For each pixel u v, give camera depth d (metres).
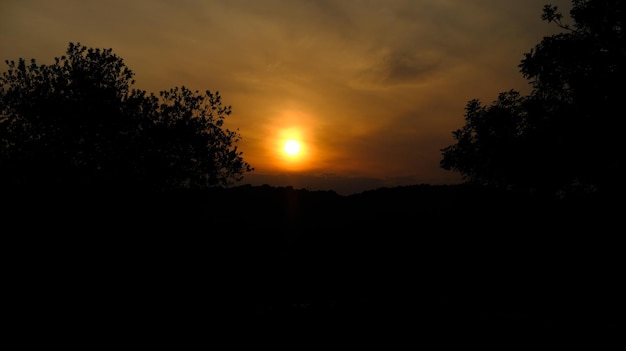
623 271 15.82
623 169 12.99
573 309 15.06
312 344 11.92
